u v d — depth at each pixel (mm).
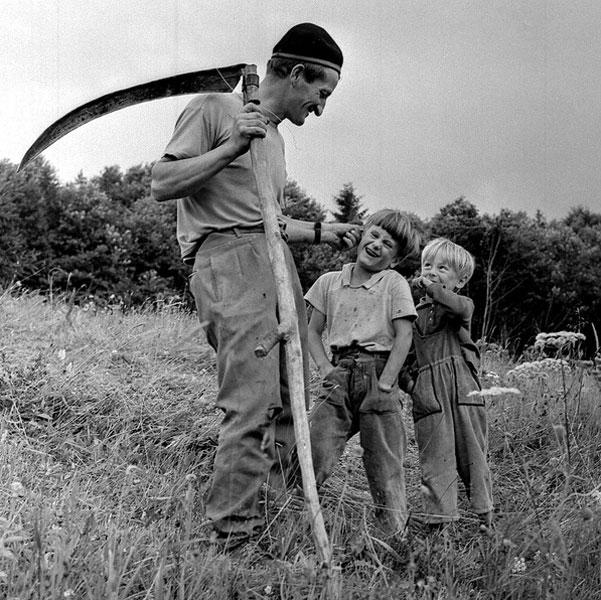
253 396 3645
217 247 3807
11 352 5379
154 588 2951
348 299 4375
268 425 3652
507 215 14094
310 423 4184
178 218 4023
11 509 3342
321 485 4223
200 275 3814
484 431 4504
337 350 4348
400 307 4246
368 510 4262
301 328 4090
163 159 3777
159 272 13789
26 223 12961
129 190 15633
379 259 4359
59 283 12742
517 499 4578
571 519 3904
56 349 5566
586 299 13281
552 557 3424
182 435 4688
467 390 4410
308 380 4156
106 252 13352
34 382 4914
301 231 4344
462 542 4164
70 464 4230
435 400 4367
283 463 4098
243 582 3191
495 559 3527
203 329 3879
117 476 4121
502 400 5977
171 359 6227
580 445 5305
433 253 4684
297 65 3965
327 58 3998
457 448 4383
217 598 3057
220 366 3729
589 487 4664
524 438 5531
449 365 4430
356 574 3340
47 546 3047
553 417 5742
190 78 3811
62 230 13281
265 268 3779
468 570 3602
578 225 16359
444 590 3354
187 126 3824
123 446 4445
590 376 6578
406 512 4133
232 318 3695
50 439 4430
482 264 12852
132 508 3781
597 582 3432
